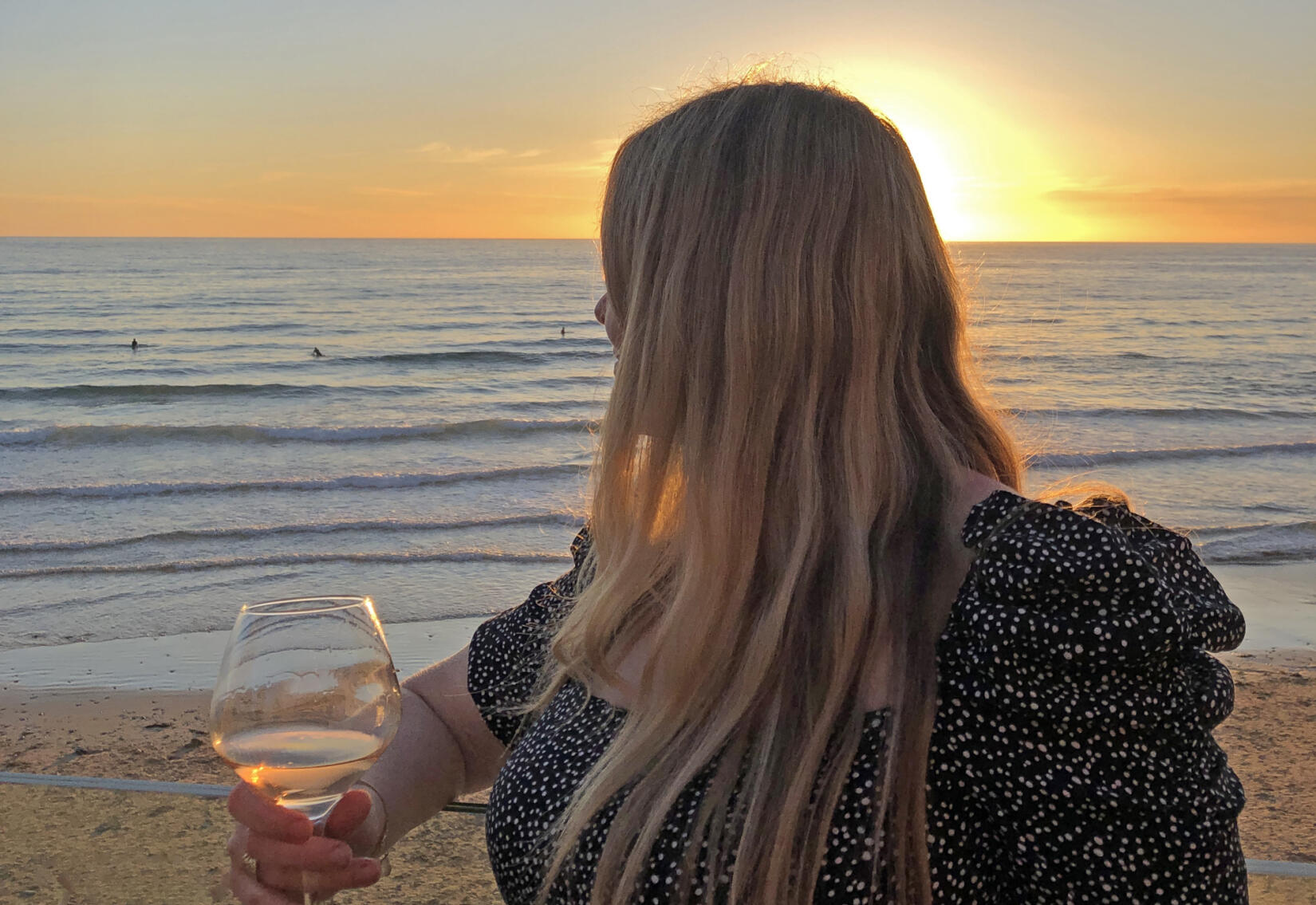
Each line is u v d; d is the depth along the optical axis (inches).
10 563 475.5
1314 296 2913.4
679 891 43.5
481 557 482.0
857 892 42.0
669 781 45.3
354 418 977.5
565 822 48.3
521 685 60.5
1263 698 286.7
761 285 46.3
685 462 47.7
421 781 59.6
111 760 256.1
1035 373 1309.1
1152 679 39.6
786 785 43.2
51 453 778.8
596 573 56.4
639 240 50.1
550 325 2060.8
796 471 46.2
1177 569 45.7
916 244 47.8
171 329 1930.4
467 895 54.2
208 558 483.8
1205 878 38.9
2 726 278.2
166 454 775.7
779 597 44.6
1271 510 597.6
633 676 52.3
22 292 2822.3
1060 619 39.6
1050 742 39.9
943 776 42.2
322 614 46.2
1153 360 1470.2
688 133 49.1
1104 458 754.2
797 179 46.6
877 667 44.4
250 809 46.9
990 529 43.4
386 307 2487.7
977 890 42.9
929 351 49.8
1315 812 213.2
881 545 45.3
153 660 342.0
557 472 695.7
